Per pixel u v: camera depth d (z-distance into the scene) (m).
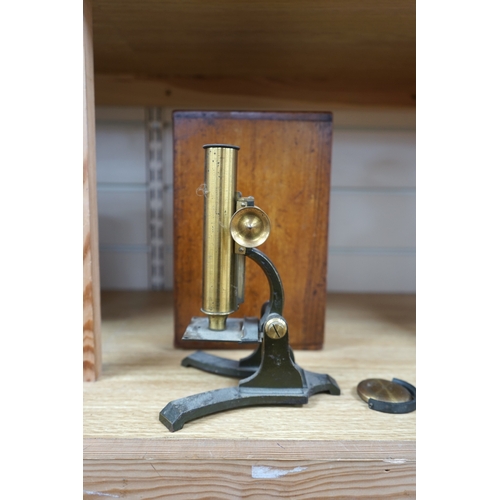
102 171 1.35
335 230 1.41
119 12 0.75
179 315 0.87
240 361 0.75
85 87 0.67
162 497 0.53
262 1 0.71
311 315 0.87
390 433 0.58
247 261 0.86
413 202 1.39
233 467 0.53
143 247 1.39
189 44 0.93
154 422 0.60
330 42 0.90
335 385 0.69
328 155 0.82
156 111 1.32
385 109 1.29
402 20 0.78
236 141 0.81
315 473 0.54
